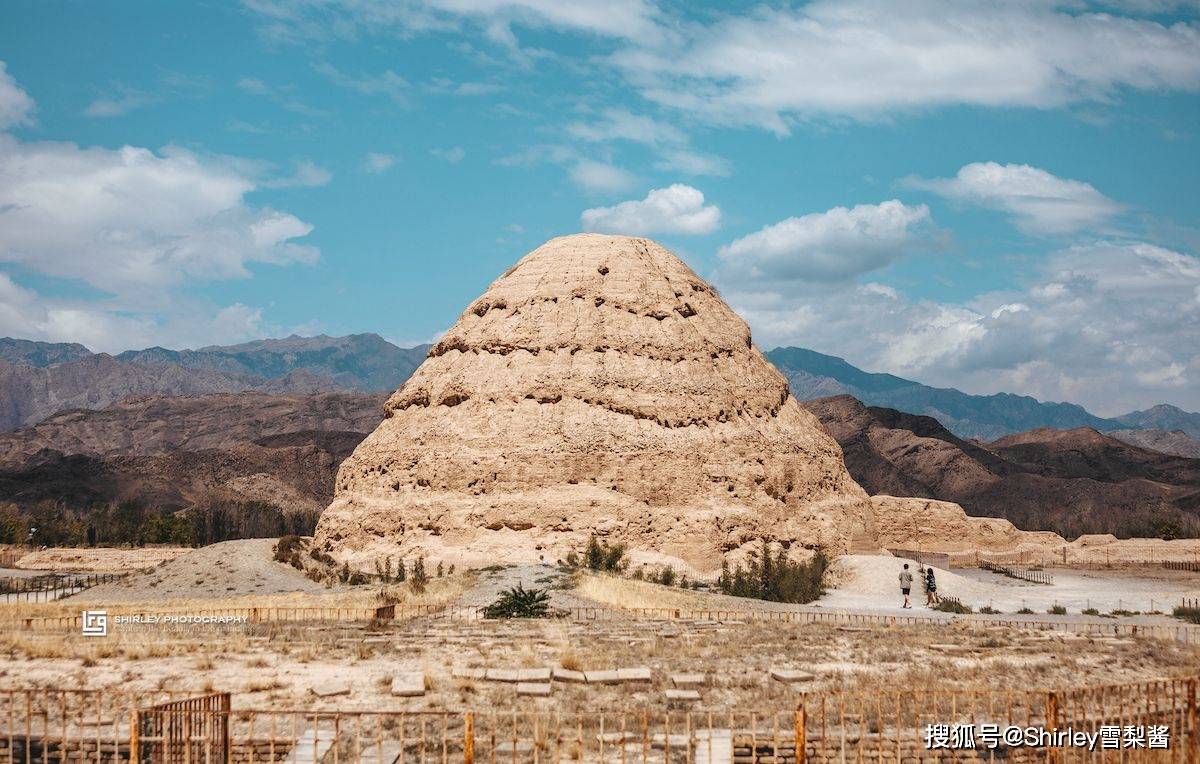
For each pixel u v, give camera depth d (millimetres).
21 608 51125
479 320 99625
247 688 30328
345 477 99750
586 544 83688
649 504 87500
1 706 28125
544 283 98875
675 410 91875
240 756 24000
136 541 136125
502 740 25281
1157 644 43188
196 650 36125
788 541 90375
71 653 35094
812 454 100562
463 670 33188
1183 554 120188
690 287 103500
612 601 55656
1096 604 71438
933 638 42500
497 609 50250
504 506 85938
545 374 92500
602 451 88812
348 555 89438
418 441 93500
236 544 80875
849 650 38875
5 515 142375
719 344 100312
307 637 40000
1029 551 117688
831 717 27859
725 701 29969
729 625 46031
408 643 38531
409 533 87375
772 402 101375
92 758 23391
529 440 89125
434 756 24281
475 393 93188
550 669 33375
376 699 29578
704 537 85625
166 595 68312
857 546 97500
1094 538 126875
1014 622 52812
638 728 26594
